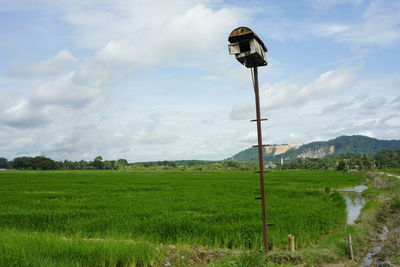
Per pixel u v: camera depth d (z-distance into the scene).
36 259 8.84
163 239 13.55
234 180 57.38
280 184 48.06
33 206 22.55
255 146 10.42
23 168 163.50
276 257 11.00
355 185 50.56
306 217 17.48
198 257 11.52
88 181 54.00
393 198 27.81
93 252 10.11
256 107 10.12
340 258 12.16
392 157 141.12
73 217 17.67
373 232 16.83
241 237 13.39
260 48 9.98
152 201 25.70
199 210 20.80
